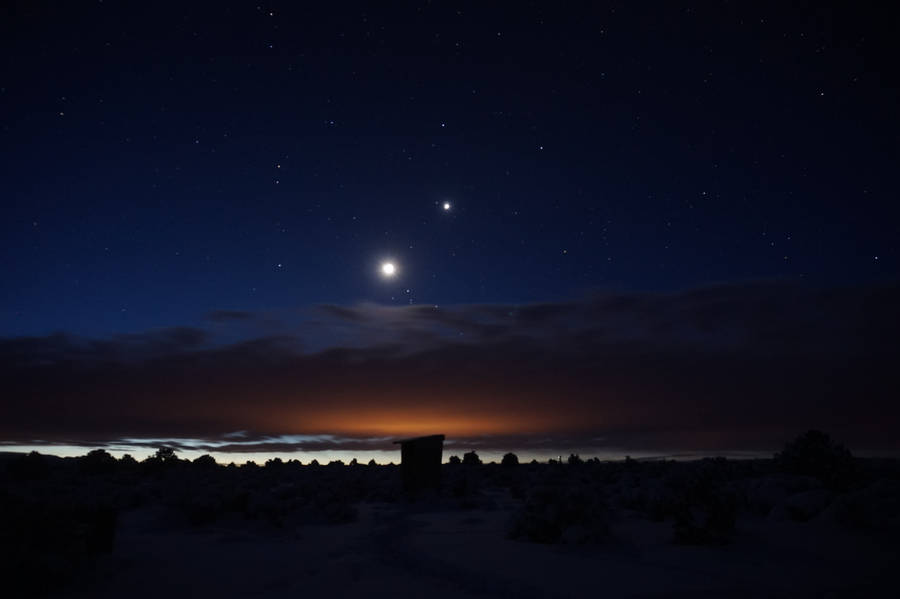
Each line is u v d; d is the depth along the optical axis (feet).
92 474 147.64
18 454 160.35
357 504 104.94
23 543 40.34
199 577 45.19
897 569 45.83
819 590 40.01
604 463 192.85
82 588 40.73
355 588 41.78
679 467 143.13
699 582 42.47
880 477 104.12
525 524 63.87
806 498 71.67
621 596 39.01
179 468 157.69
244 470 173.06
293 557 54.13
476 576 45.29
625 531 67.05
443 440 114.52
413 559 52.29
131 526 73.97
